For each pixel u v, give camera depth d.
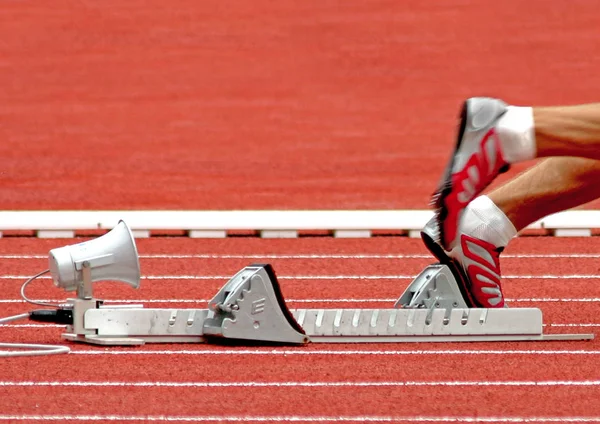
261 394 18.53
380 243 37.53
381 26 92.88
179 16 95.12
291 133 66.25
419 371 20.25
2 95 74.88
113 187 51.09
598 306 27.92
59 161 57.53
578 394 18.66
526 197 23.03
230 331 21.94
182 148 61.72
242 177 54.16
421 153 60.94
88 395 18.47
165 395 18.47
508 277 32.03
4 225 38.56
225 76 80.94
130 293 29.67
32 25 91.94
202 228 38.66
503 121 21.48
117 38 89.44
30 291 29.77
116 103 73.56
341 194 49.91
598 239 38.12
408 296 23.56
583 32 90.81
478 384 19.33
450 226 22.17
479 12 96.19
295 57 85.62
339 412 17.42
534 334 23.14
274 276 22.23
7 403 17.98
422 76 80.88
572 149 21.53
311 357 21.34
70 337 23.02
